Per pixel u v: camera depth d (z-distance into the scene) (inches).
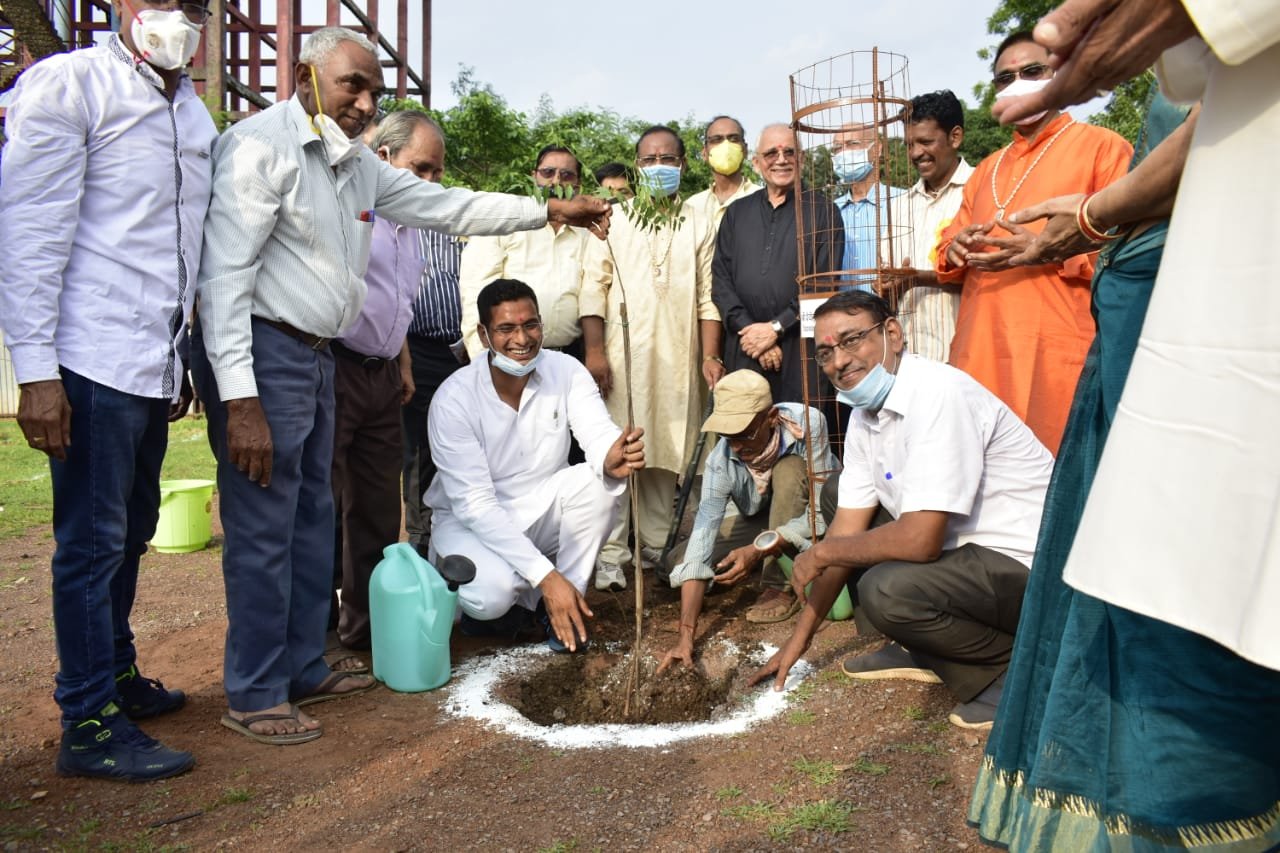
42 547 243.9
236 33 669.9
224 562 131.2
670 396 210.8
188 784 118.1
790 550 168.9
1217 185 48.1
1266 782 57.5
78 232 110.0
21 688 150.6
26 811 111.7
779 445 173.6
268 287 127.6
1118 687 61.6
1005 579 122.6
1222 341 47.3
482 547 164.6
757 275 200.2
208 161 122.2
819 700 136.5
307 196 127.7
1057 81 49.1
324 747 129.0
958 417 125.0
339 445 157.4
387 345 160.4
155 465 127.3
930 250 189.2
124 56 111.8
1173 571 48.7
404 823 108.1
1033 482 131.2
